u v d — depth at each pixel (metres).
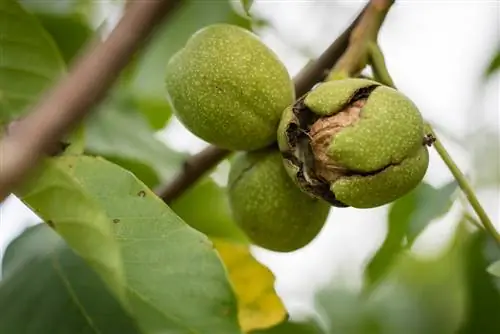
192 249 0.69
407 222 0.81
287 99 0.75
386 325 0.92
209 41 0.74
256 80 0.74
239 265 0.81
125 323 0.70
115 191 0.69
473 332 0.80
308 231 0.76
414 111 0.71
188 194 0.87
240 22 0.85
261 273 0.81
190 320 0.68
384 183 0.71
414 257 0.92
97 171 0.69
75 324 0.70
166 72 0.75
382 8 0.74
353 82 0.72
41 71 0.72
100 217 0.64
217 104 0.74
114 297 0.71
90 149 0.82
